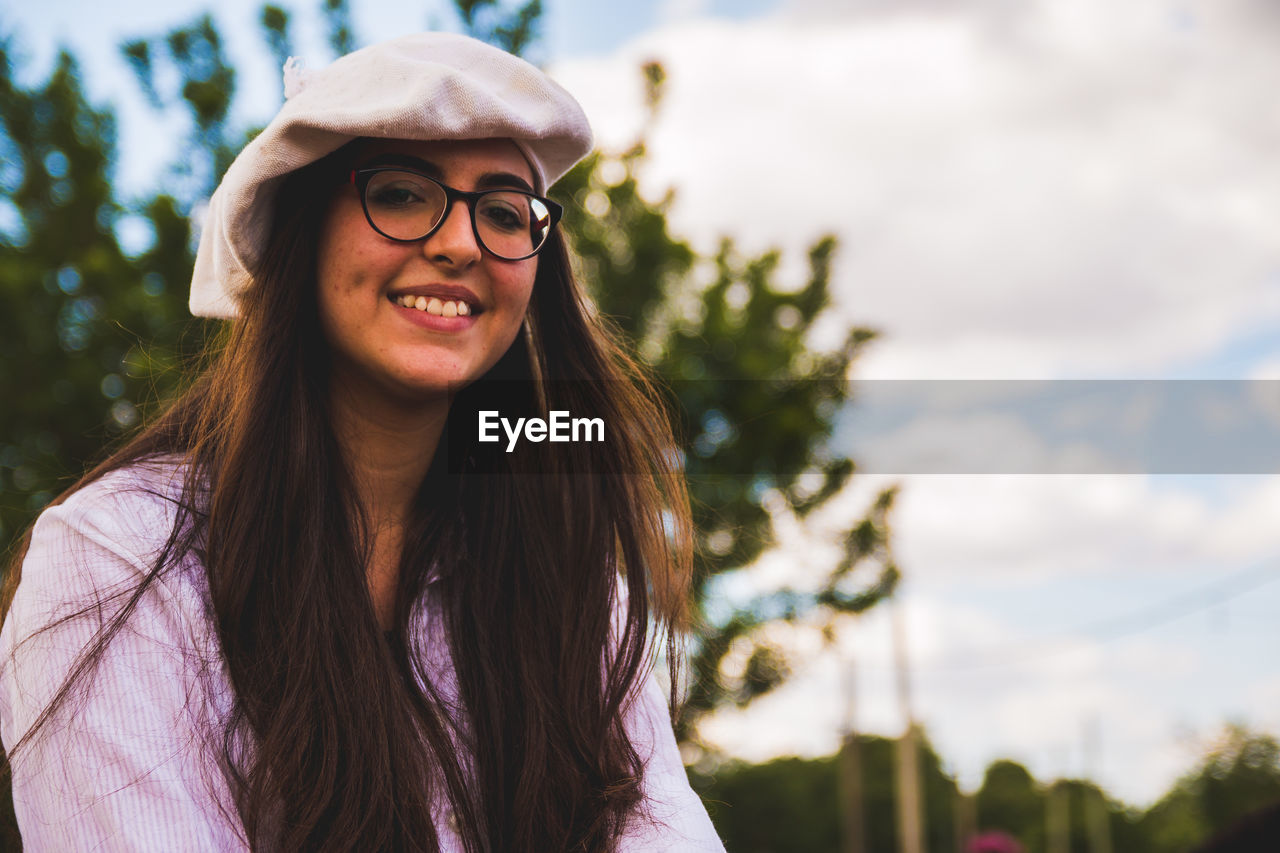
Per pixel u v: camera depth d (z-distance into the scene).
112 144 10.54
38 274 9.35
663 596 1.85
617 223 9.88
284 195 1.43
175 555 1.31
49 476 8.50
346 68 1.42
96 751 1.18
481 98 1.39
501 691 1.54
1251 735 51.47
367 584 1.42
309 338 1.46
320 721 1.31
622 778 1.53
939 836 50.03
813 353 10.14
